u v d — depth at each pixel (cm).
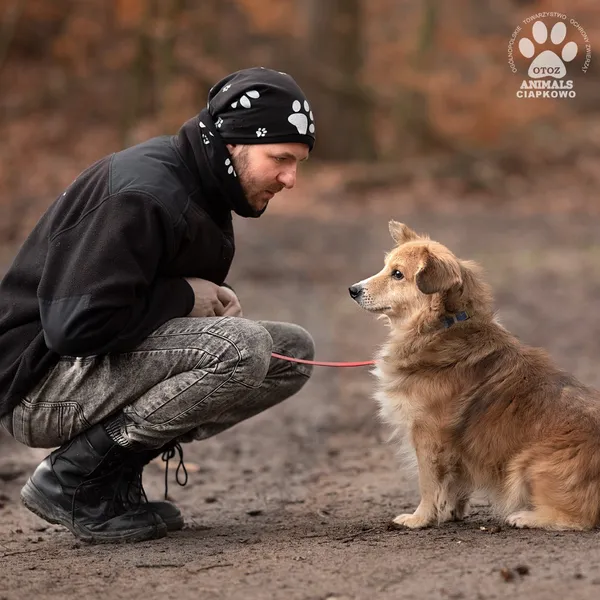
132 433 619
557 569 514
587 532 601
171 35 3094
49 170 2892
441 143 3388
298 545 605
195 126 621
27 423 636
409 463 700
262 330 615
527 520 618
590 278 1916
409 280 698
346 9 3412
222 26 3631
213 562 568
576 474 604
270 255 2173
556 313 1620
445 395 646
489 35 3875
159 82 3117
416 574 521
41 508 639
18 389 618
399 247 727
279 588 509
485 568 522
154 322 607
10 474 888
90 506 637
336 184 3030
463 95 3506
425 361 656
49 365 616
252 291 1856
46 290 589
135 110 3081
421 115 3391
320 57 3438
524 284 1869
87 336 574
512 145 3312
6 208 2431
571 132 3438
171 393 605
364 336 1505
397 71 3644
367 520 695
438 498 655
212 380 602
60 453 636
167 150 622
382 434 1028
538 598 473
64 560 594
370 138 3334
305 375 702
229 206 635
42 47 3609
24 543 670
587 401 626
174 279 621
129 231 580
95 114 3359
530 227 2527
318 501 785
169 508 680
